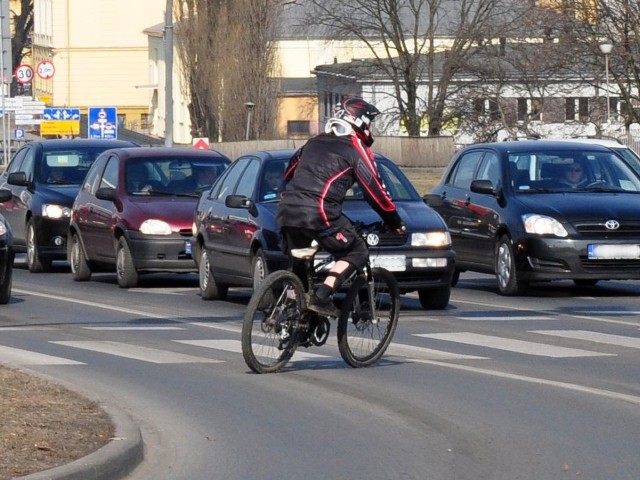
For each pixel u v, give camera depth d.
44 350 24.50
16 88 143.12
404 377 21.45
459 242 37.53
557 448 16.38
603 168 36.47
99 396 18.72
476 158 38.03
